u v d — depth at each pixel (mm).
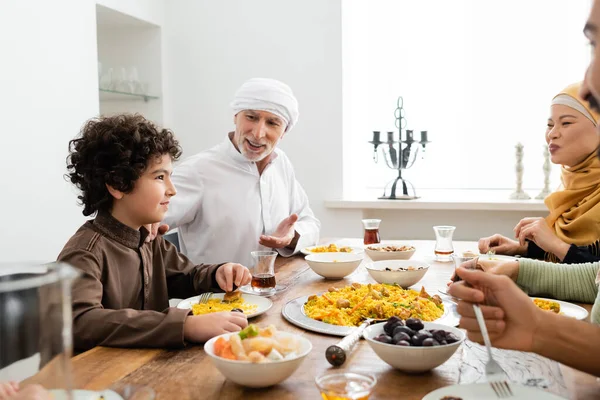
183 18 3895
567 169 2375
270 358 954
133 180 1486
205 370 1062
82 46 3082
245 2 3791
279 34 3756
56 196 2920
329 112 3703
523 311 994
